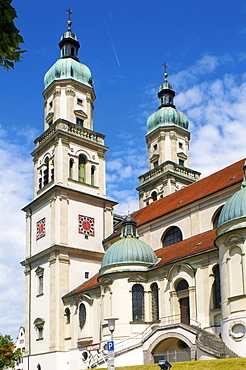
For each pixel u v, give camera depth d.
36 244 67.56
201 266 43.62
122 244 51.38
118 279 49.44
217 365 31.11
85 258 65.12
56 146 67.56
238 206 39.62
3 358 80.06
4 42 10.78
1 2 10.42
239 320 36.06
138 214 70.25
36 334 63.09
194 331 37.75
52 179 68.00
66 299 60.81
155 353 41.66
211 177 61.50
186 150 87.31
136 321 47.91
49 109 72.19
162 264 48.22
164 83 91.69
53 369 58.50
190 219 54.94
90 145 70.75
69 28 76.81
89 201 68.19
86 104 72.38
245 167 42.91
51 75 72.44
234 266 38.09
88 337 54.97
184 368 32.12
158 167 83.69
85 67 73.88
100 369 40.69
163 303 46.97
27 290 67.12
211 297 41.91
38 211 68.88
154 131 87.00
